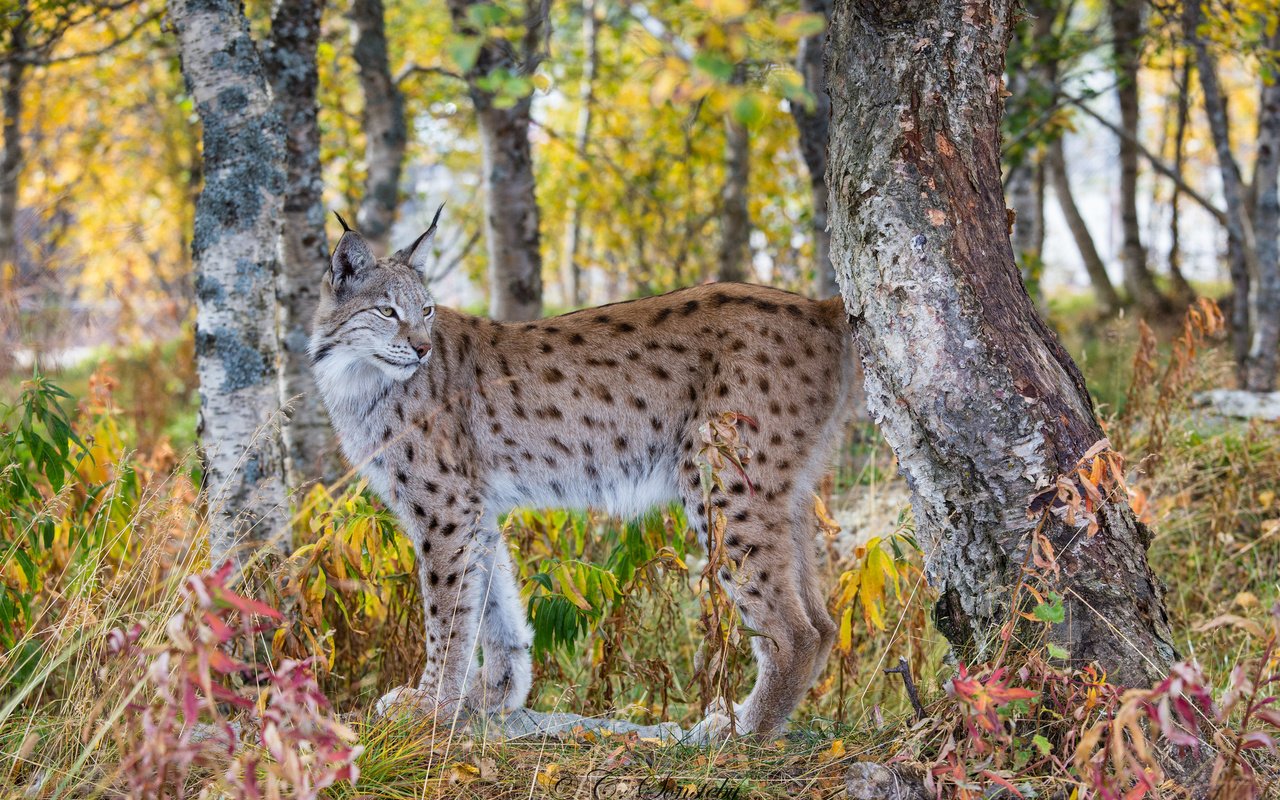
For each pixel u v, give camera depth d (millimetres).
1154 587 7887
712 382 9820
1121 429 13164
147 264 36375
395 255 10789
